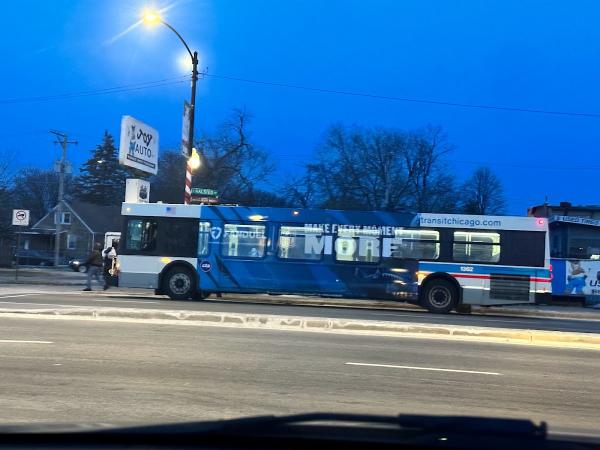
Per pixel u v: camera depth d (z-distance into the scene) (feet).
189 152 78.59
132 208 61.57
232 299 67.05
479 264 57.77
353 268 59.06
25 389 21.09
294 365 26.99
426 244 58.70
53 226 210.38
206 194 83.46
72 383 22.16
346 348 32.35
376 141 160.66
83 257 201.77
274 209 60.44
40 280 88.02
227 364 26.68
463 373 26.50
